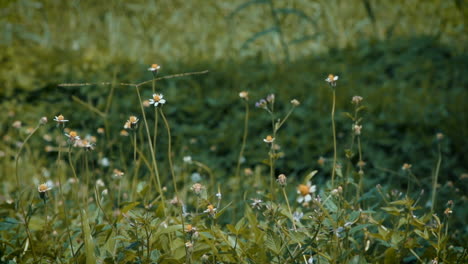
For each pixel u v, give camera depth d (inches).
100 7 332.8
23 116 205.6
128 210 82.2
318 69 239.6
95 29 315.0
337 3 313.9
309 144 182.4
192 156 182.4
